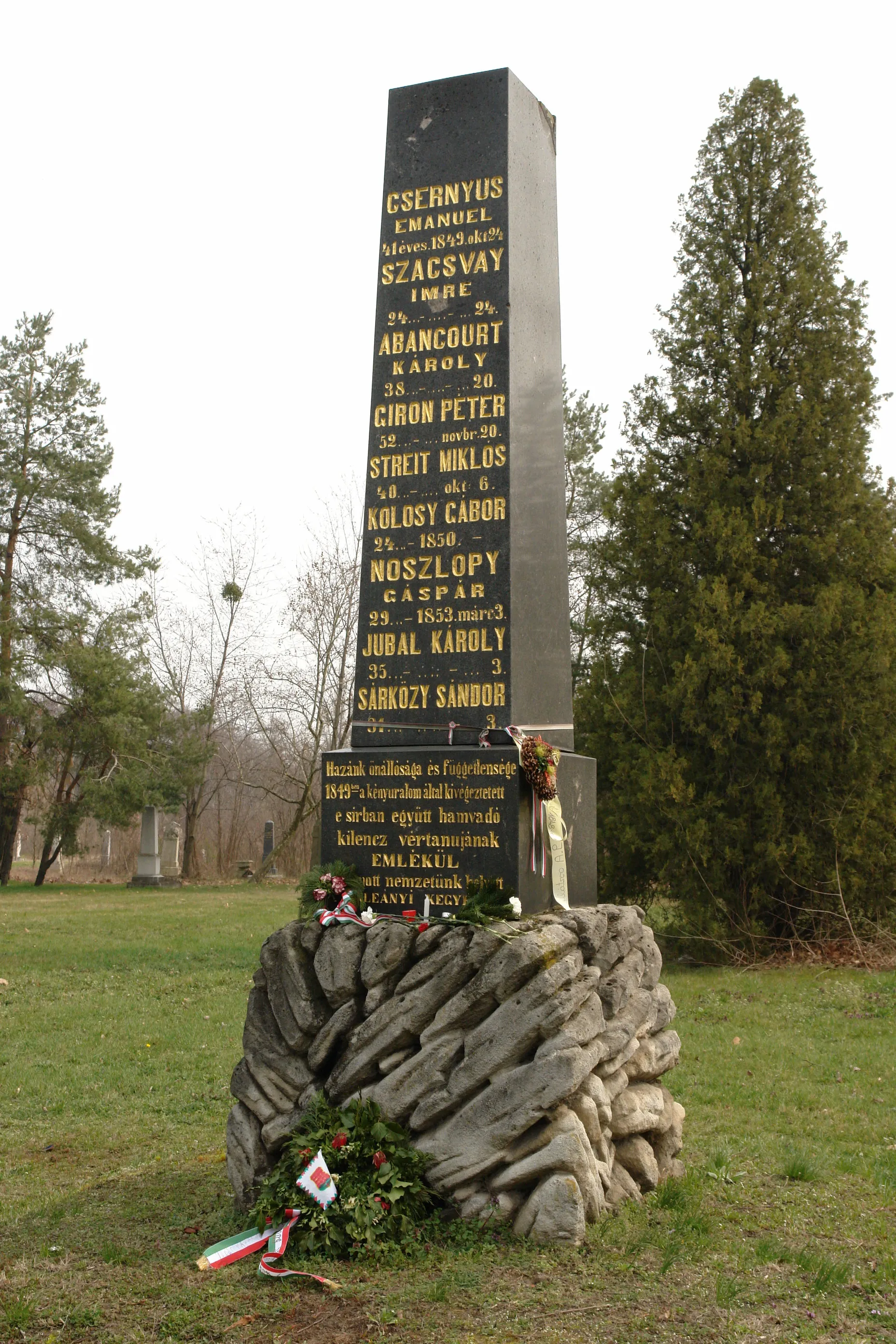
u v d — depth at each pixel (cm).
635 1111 568
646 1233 503
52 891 3209
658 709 1648
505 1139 499
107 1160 688
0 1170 665
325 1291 451
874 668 1489
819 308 1714
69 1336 419
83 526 3192
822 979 1395
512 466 621
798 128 1762
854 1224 543
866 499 1662
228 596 4066
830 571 1634
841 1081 902
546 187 711
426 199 661
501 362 629
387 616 630
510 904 548
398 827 596
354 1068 536
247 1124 560
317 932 569
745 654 1562
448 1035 523
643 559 1736
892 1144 713
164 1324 425
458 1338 405
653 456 1786
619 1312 425
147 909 2480
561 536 695
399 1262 474
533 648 634
